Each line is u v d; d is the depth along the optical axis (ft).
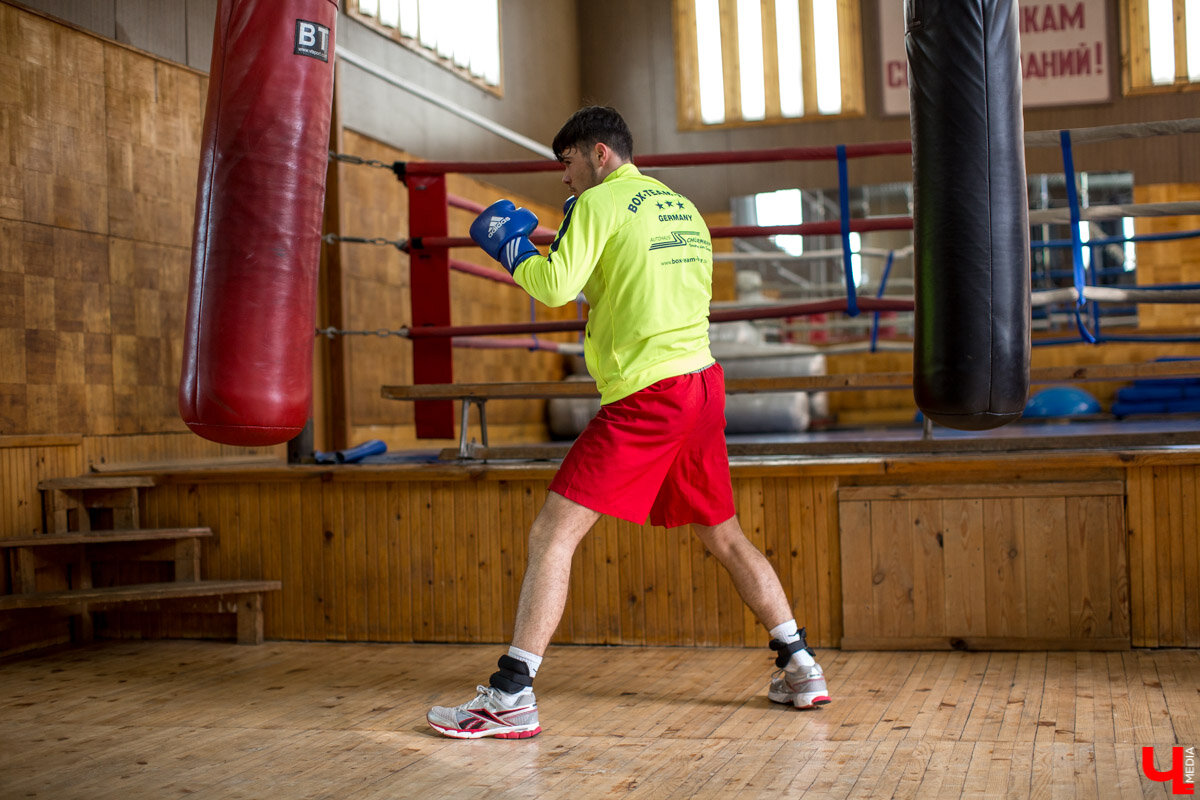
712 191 31.53
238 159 8.75
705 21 31.83
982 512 10.19
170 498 12.22
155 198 14.44
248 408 8.66
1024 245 8.51
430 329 13.20
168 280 14.65
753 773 6.69
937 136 8.44
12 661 11.03
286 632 11.83
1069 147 11.59
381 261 20.61
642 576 10.89
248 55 8.81
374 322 20.27
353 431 19.34
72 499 12.12
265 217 8.75
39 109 12.62
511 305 27.04
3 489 11.51
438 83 23.67
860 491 10.42
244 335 8.67
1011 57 8.46
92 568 12.38
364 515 11.59
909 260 30.53
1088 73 29.81
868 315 30.58
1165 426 20.06
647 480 7.89
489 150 26.30
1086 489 10.02
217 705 8.91
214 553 12.06
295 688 9.49
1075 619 10.03
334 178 16.39
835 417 29.63
